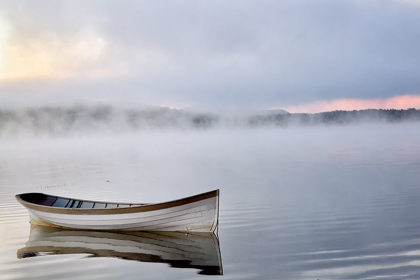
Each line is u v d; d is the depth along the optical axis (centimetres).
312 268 1488
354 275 1408
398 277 1379
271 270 1486
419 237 1825
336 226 2047
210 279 1427
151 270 1534
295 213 2341
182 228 2069
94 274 1504
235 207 2545
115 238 2017
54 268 1576
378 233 1905
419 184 3192
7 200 3042
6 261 1669
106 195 3181
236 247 1773
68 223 2195
